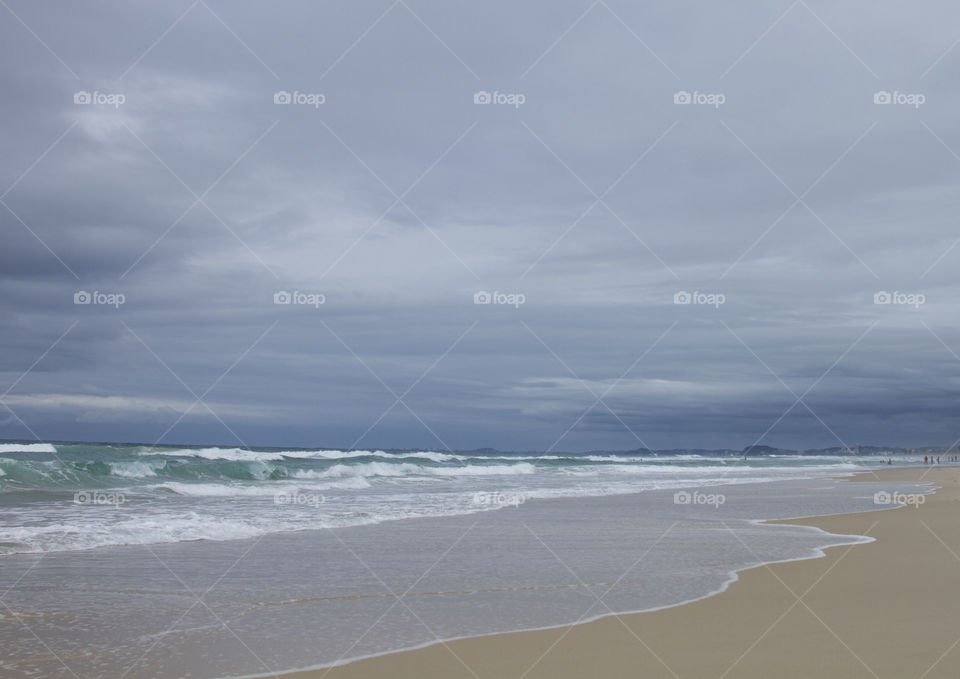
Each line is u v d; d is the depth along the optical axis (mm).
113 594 8289
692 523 16062
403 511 17703
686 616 7465
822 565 10523
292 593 8531
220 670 5816
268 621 7297
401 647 6418
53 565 9727
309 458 43250
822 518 17375
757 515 18141
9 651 6230
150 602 7977
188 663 5977
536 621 7301
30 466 21234
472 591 8734
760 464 81688
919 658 5922
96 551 10805
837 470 61000
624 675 5605
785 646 6309
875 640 6465
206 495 21422
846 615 7434
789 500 23406
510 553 11539
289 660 6066
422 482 31312
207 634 6812
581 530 14539
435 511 17891
